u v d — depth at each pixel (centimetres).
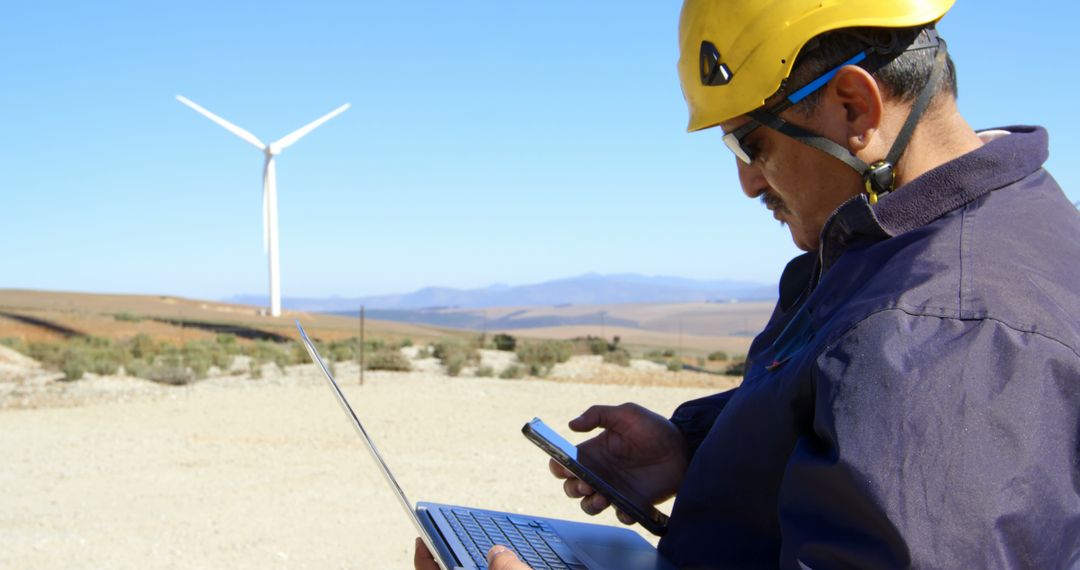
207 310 8869
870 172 138
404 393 1702
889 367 116
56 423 1363
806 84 141
